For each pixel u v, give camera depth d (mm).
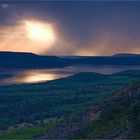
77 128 166750
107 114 161750
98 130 152625
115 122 151625
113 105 165875
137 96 161875
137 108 151000
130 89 170000
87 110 181375
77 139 154250
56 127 187875
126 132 141125
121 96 169625
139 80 173500
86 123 166375
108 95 185250
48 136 180625
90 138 149500
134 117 146875
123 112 156625
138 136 137125
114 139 140875
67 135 166125
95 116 167875
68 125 177125
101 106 173375
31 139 192375
